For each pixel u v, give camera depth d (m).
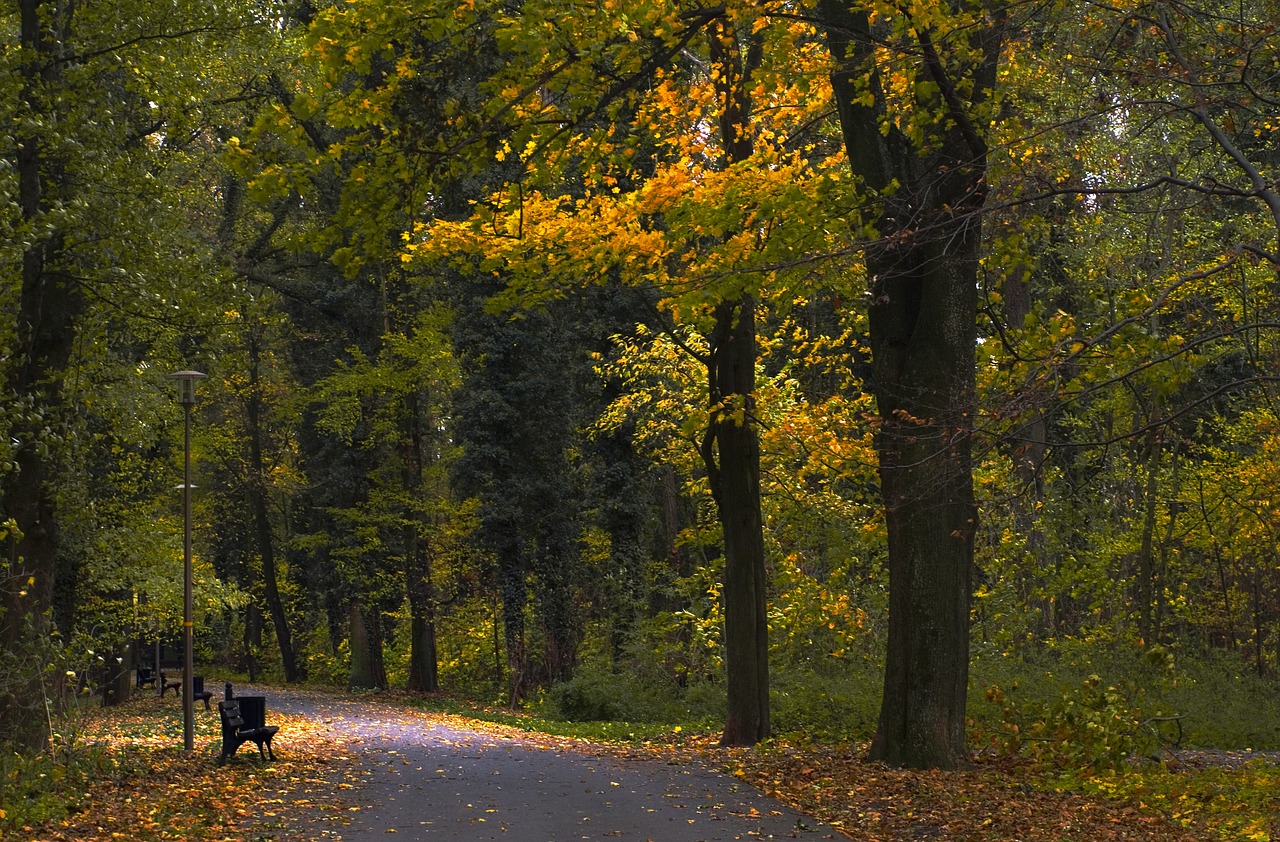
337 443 36.75
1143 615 22.56
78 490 15.32
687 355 23.81
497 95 10.07
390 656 41.94
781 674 21.38
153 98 16.05
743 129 15.14
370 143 10.05
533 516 31.33
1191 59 10.29
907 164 12.93
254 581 49.47
